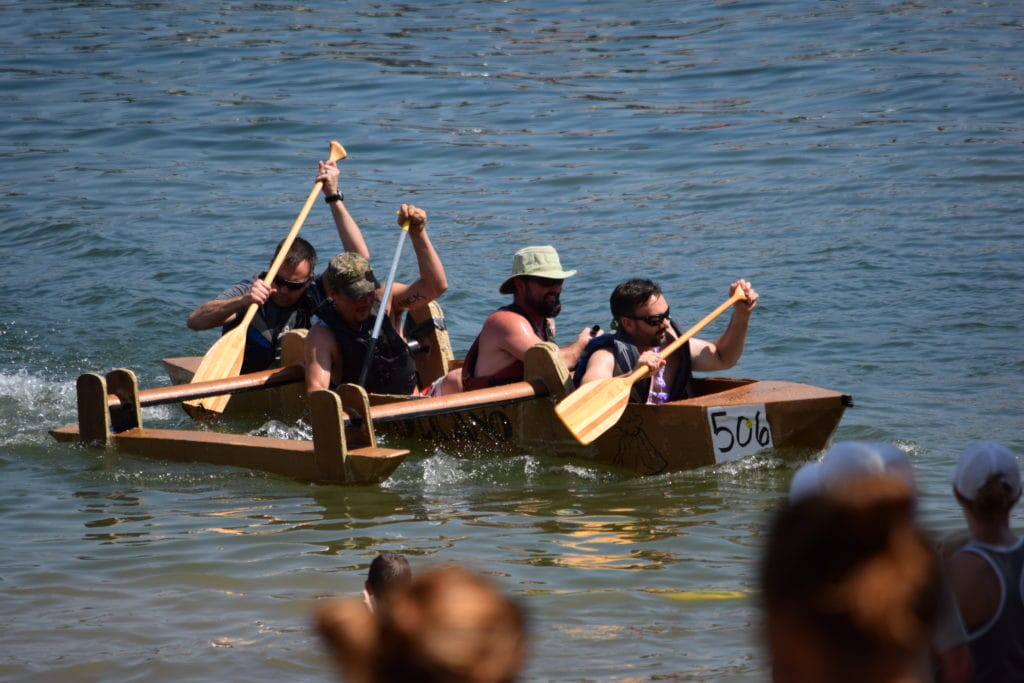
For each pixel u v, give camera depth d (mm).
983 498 10703
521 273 25969
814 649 5723
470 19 93375
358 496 22797
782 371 31750
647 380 25062
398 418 24172
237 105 69688
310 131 64812
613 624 15867
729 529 20047
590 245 45594
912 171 52375
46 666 14734
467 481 24078
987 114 60562
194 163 59906
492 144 61844
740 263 41938
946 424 26500
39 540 19797
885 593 5613
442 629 4738
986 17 83250
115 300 40500
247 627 15930
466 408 24328
